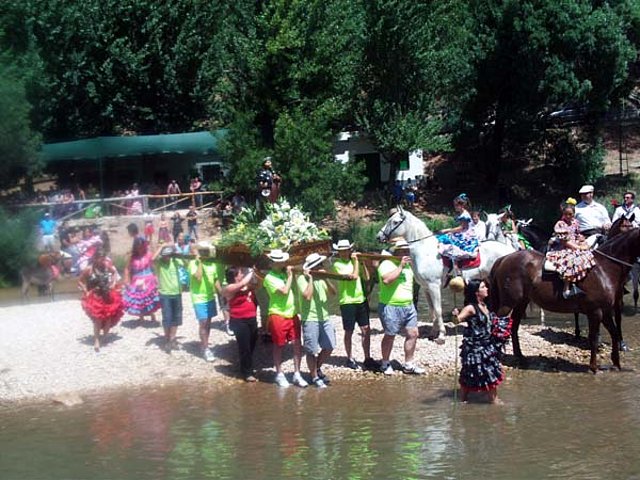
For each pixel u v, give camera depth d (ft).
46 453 32.27
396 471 28.86
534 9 127.34
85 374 43.16
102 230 94.07
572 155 135.74
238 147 115.34
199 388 41.09
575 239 43.09
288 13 123.44
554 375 41.50
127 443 33.14
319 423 34.83
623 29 132.67
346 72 128.57
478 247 47.50
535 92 127.95
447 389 39.32
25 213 92.73
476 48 130.82
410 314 41.78
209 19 135.03
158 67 131.95
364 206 132.36
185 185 137.49
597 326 41.45
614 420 33.91
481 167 144.87
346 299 42.75
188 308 57.16
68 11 123.03
